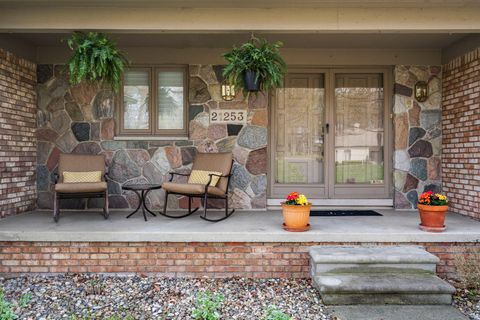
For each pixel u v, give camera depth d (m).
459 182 4.82
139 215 4.76
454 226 4.09
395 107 5.22
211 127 5.15
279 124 5.43
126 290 3.49
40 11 3.81
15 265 3.80
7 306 3.04
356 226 4.10
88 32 3.94
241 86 4.25
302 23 3.86
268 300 3.30
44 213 4.85
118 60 3.92
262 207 5.15
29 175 4.96
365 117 5.43
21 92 4.79
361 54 5.21
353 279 3.29
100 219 4.45
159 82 5.32
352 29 3.86
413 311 3.08
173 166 5.16
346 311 3.08
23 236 3.76
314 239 3.76
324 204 5.34
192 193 4.36
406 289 3.15
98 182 4.37
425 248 3.78
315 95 5.43
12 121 4.60
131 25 3.85
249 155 5.15
